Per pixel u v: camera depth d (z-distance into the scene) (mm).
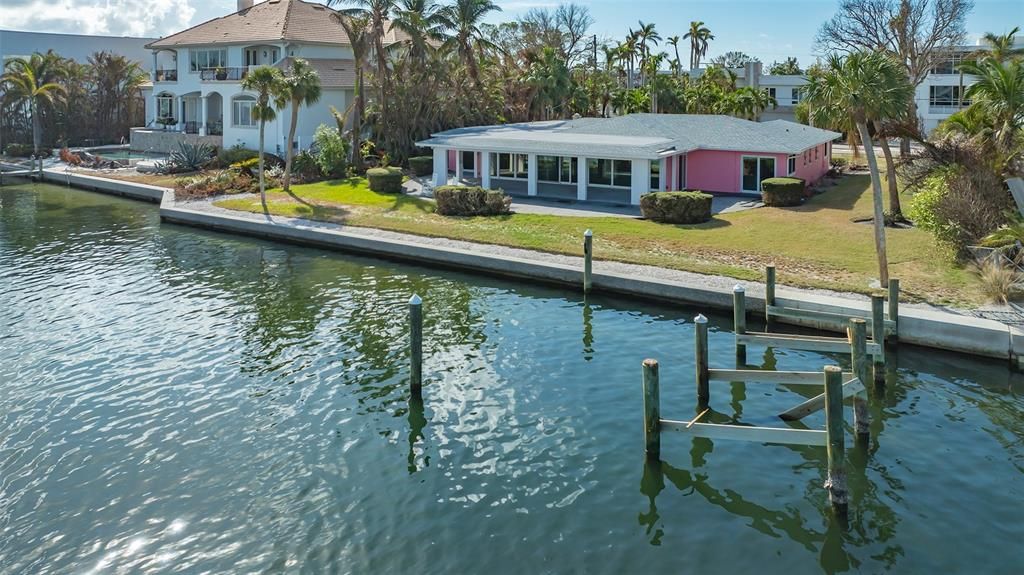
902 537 10945
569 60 73562
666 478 12586
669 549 10703
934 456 13227
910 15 55844
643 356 18109
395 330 20266
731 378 15195
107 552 10852
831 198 35656
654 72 66125
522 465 13078
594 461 13164
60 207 41875
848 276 22094
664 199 29922
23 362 17969
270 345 19172
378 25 46000
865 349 13898
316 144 46781
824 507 11719
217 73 55188
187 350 18812
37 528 11398
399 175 39750
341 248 30328
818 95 21281
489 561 10500
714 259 24594
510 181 38500
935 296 19922
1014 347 16828
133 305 22781
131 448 13812
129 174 50281
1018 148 26625
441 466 13078
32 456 13508
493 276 25812
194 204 38312
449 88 49531
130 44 87312
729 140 37000
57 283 25375
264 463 13242
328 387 16484
